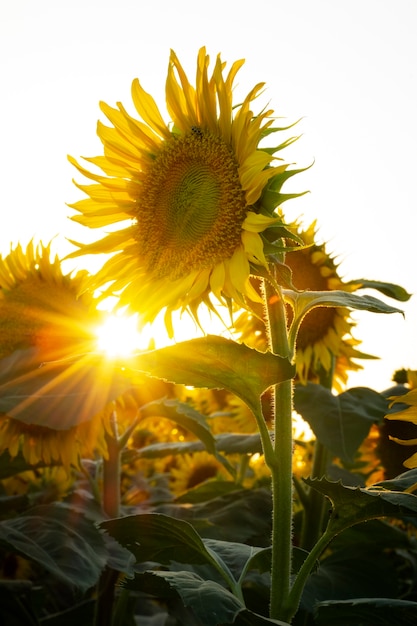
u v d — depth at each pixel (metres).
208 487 1.37
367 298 0.71
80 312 1.19
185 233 0.74
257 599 1.03
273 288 0.68
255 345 1.43
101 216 0.83
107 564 0.98
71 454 1.18
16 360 1.14
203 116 0.77
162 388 1.25
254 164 0.68
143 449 1.34
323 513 1.23
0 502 1.30
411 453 1.37
